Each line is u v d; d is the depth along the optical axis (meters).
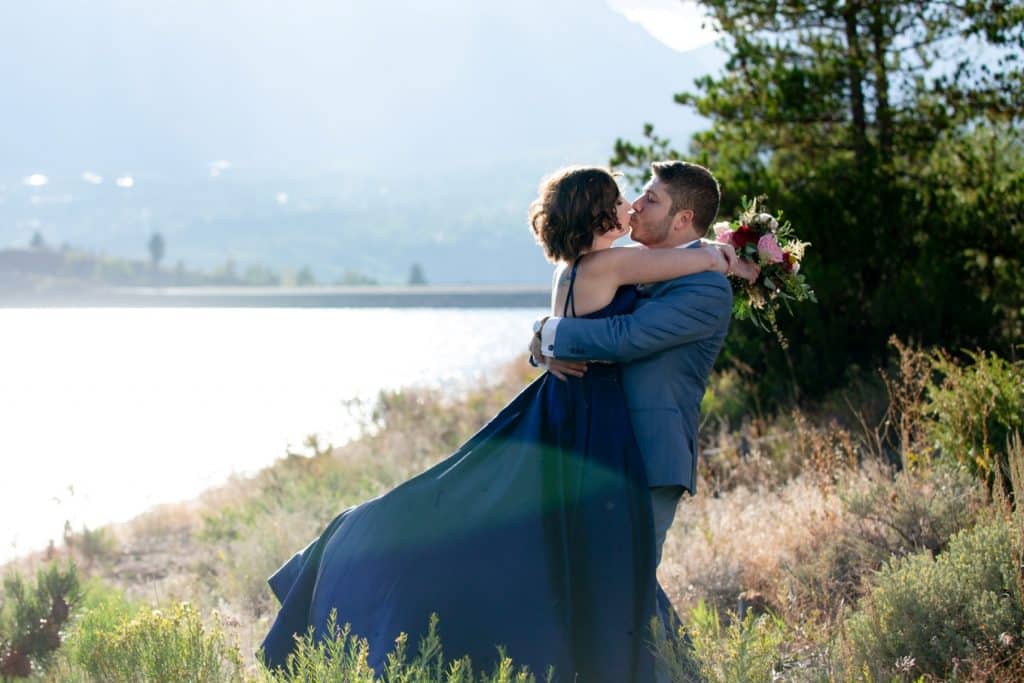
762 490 8.55
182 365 43.09
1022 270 12.75
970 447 6.98
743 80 14.23
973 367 7.90
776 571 6.46
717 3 14.00
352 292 149.50
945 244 12.90
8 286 193.38
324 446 16.53
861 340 12.48
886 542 6.38
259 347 53.38
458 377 30.25
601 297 4.32
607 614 4.12
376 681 4.02
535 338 4.45
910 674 4.69
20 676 5.68
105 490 16.39
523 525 4.25
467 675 4.05
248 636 6.47
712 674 4.27
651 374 4.32
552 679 4.07
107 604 6.30
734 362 13.33
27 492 16.34
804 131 14.33
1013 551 5.10
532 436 4.33
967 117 13.48
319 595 4.51
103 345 58.31
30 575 8.63
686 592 6.49
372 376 33.78
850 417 10.50
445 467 4.47
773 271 4.74
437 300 132.62
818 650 4.91
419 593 4.23
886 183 13.23
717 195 4.49
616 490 4.19
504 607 4.16
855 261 13.04
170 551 11.39
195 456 19.31
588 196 4.30
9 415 27.25
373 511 4.52
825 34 14.14
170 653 4.52
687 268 4.27
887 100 13.86
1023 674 4.48
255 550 8.87
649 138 14.44
